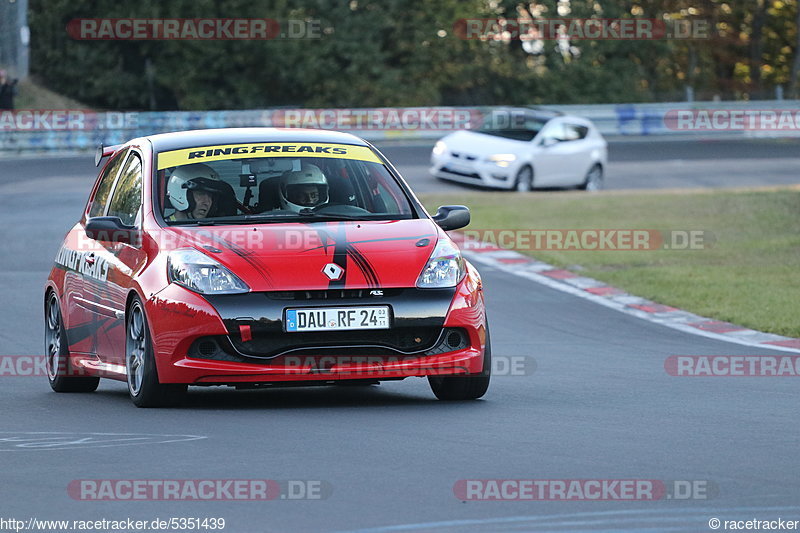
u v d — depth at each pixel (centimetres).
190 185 2747
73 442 2162
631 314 4622
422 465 1933
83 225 3119
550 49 16838
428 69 16250
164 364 2488
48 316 3186
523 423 2344
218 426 2300
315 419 2381
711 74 19425
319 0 15262
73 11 13975
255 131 2969
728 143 12781
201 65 14362
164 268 2530
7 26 13688
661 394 2823
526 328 4247
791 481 1823
